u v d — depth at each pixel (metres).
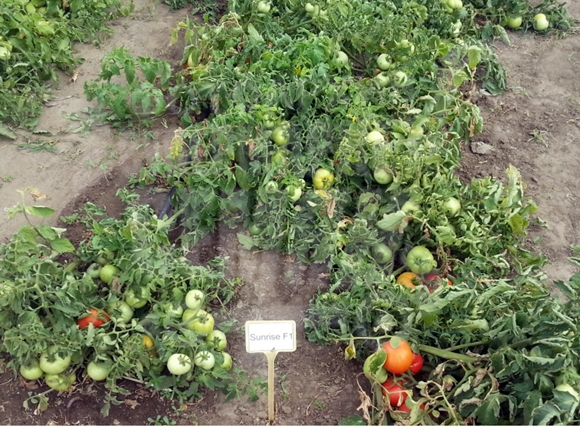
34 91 2.18
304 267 1.66
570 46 2.66
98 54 2.44
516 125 2.25
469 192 1.69
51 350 1.30
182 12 2.71
